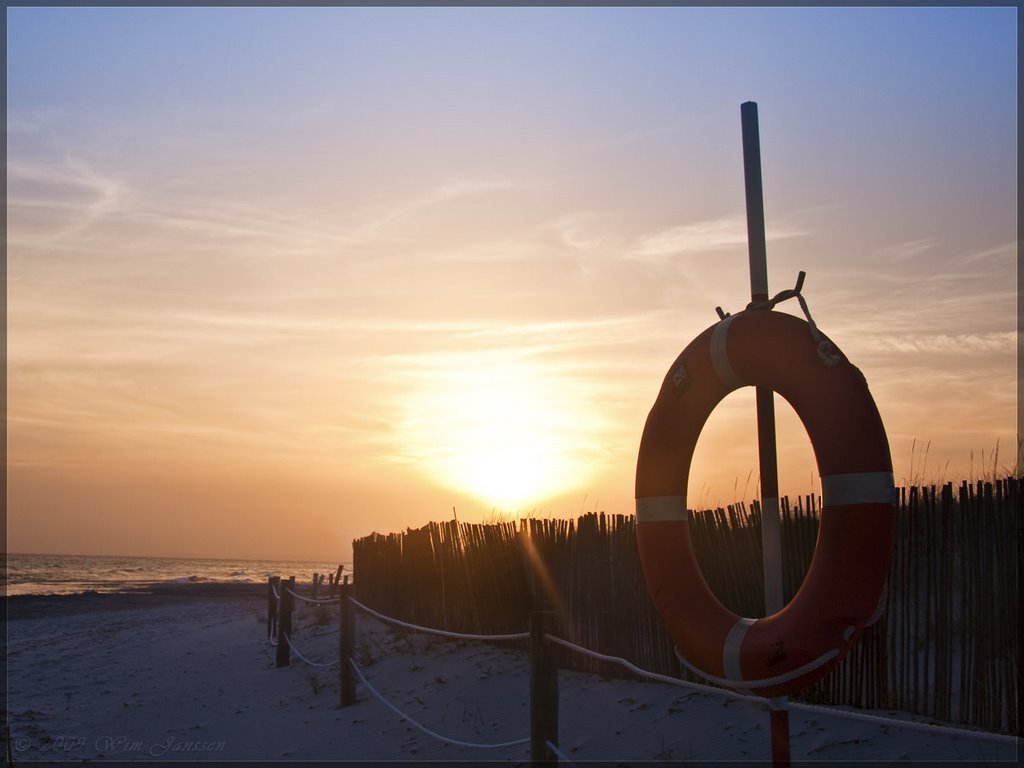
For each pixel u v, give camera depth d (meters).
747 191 5.60
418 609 12.38
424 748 7.83
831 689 6.68
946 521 6.09
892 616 6.39
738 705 6.91
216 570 121.94
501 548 10.09
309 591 27.58
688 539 5.48
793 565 6.95
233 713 10.22
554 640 6.29
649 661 7.98
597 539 8.60
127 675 13.52
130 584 62.09
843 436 4.68
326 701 10.18
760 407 5.28
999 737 3.97
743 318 5.31
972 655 5.89
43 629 22.59
